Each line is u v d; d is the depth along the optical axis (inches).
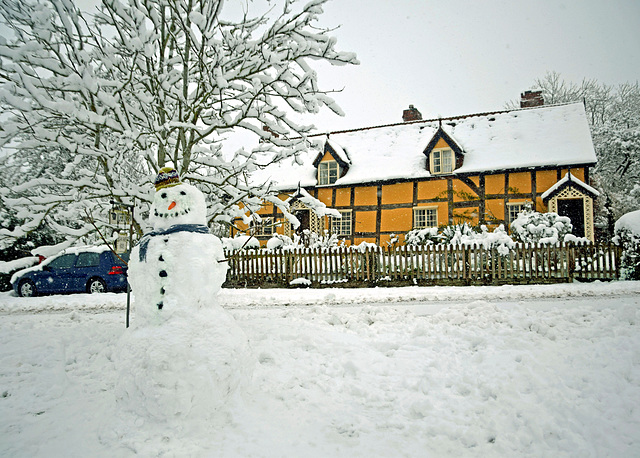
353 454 115.9
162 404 127.2
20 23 235.3
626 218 478.6
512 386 148.7
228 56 264.4
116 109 245.1
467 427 128.3
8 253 617.3
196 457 113.2
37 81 228.4
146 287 144.8
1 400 154.3
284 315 289.4
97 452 117.5
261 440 122.3
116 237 297.0
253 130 281.7
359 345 205.5
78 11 238.2
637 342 175.9
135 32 236.2
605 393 139.1
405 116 1099.3
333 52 249.0
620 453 110.0
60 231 263.9
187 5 261.7
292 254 563.2
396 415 138.9
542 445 118.0
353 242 909.8
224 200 315.9
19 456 116.0
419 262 523.2
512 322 225.5
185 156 279.9
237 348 145.6
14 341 226.7
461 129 938.1
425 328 229.0
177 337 136.4
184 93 284.7
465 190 839.7
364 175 916.6
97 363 191.9
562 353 175.2
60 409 146.0
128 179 309.7
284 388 156.9
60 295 542.9
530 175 804.6
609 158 1145.4
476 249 505.0
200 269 147.5
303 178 970.7
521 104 1048.2
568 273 478.6
